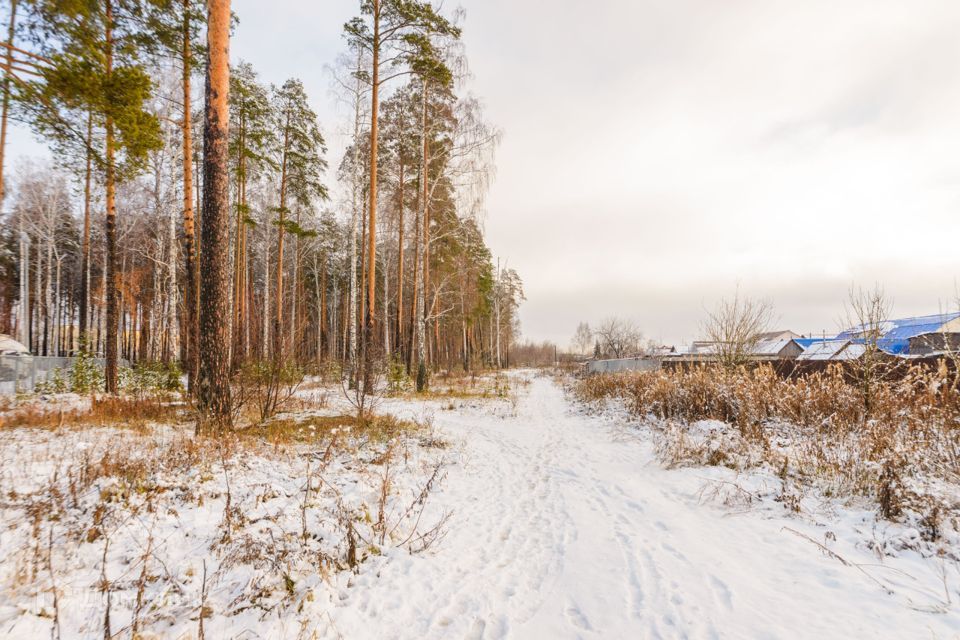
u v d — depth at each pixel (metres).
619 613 3.09
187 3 10.74
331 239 35.81
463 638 2.90
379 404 13.57
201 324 7.22
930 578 3.16
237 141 18.61
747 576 3.44
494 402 17.25
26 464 4.97
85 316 18.84
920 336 13.70
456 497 6.05
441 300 28.77
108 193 12.47
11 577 2.90
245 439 6.93
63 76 6.51
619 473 7.30
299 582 3.33
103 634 2.54
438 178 18.52
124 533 3.66
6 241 29.42
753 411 9.07
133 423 8.05
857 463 5.54
